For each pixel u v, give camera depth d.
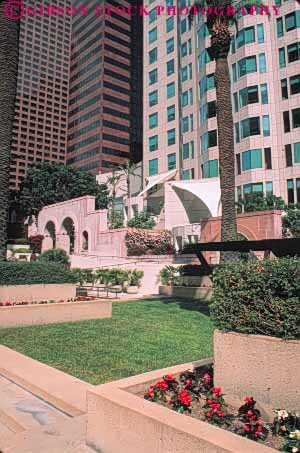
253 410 3.31
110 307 11.63
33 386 5.23
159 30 53.12
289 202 34.00
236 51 38.22
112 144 96.81
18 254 37.53
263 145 35.62
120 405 3.23
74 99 108.50
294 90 34.88
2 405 4.79
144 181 51.41
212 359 4.95
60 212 40.81
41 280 11.55
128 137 99.81
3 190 12.09
